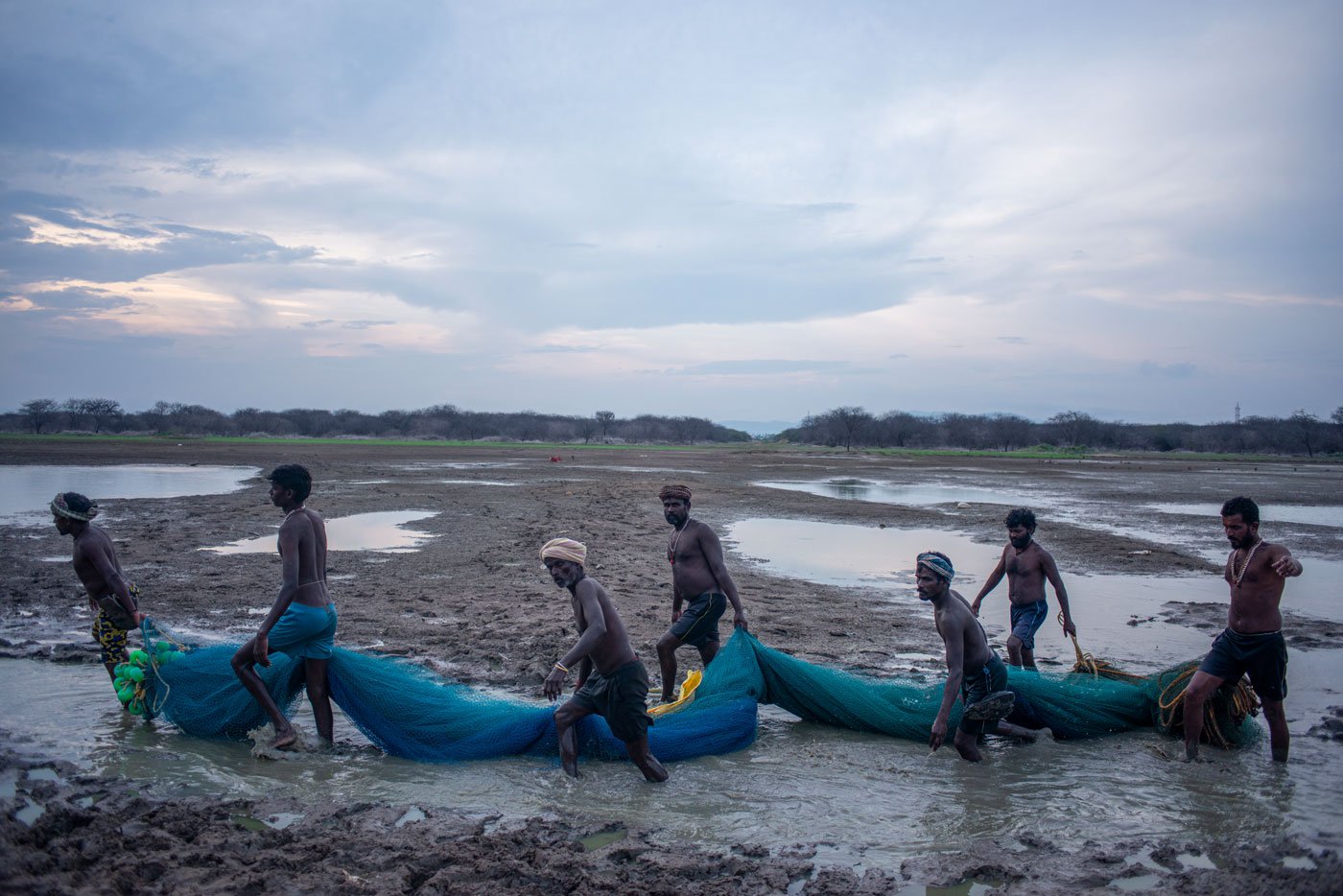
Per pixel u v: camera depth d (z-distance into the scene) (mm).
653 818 5453
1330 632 10492
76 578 12562
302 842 4863
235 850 4805
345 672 6590
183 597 11344
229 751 6477
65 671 8234
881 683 7398
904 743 6965
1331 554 17547
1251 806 5699
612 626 6020
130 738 6664
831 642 9891
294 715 7242
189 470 38219
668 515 7711
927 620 11180
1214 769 6344
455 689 7059
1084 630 10656
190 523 19000
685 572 7602
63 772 5945
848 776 6227
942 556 6398
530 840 5047
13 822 4793
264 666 6320
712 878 4676
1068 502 29078
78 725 6891
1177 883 4637
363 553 15406
